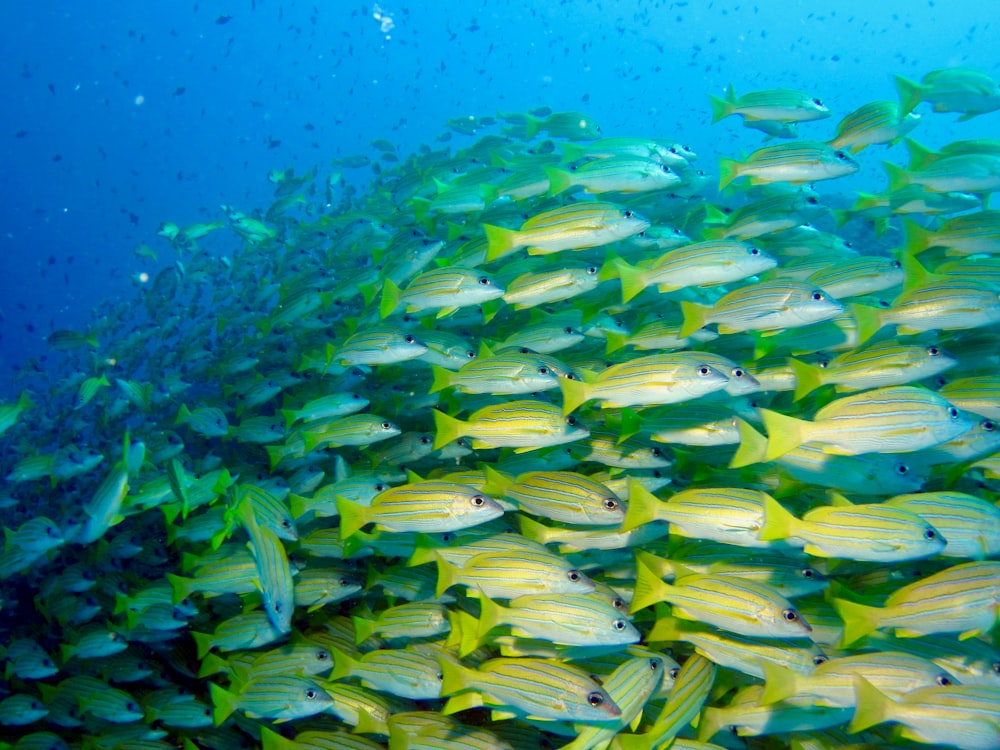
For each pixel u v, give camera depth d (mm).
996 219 1293
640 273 1276
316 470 1370
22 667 1192
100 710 1142
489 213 1711
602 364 1360
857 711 827
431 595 1139
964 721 811
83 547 1505
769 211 1471
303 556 1251
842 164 1373
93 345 2031
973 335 1198
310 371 1702
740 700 941
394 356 1352
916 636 910
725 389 1110
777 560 1009
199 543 1380
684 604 933
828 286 1280
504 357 1233
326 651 1071
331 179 3229
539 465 1242
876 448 938
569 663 978
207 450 1704
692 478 1190
